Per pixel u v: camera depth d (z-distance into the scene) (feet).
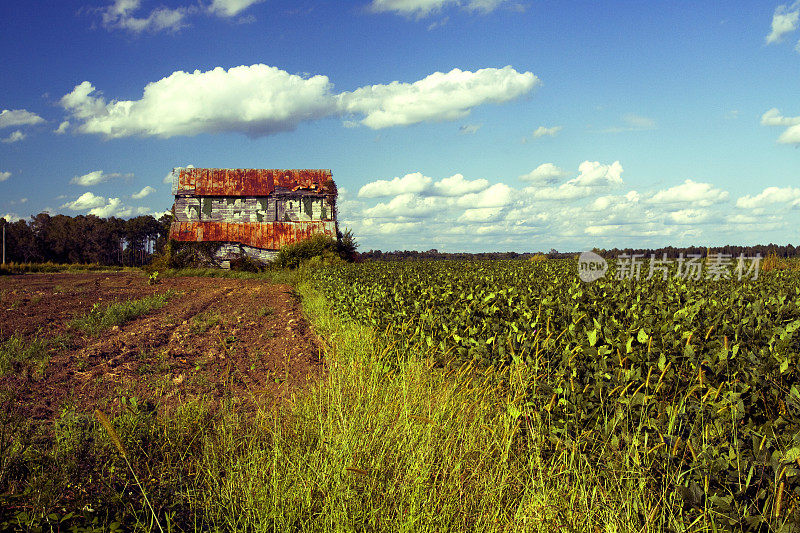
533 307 23.47
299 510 13.26
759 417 12.80
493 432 15.55
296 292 81.46
